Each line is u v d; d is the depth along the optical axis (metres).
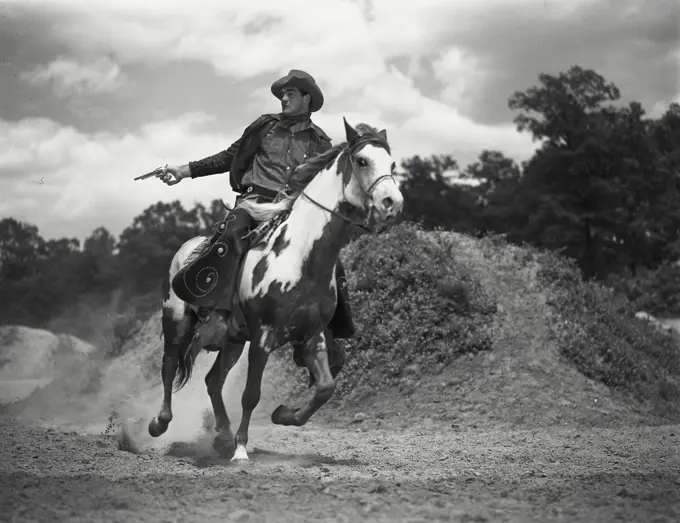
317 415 15.04
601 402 15.18
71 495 6.59
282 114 9.16
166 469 8.36
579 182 60.44
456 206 70.06
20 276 66.06
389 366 15.83
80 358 20.56
